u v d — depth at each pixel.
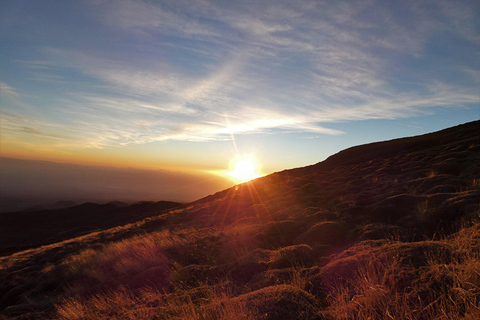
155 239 12.28
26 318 6.45
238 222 12.88
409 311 3.02
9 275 12.32
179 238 11.09
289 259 6.07
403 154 27.98
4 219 103.69
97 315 5.21
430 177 12.69
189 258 8.18
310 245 7.34
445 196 8.66
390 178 16.52
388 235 7.00
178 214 23.42
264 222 11.70
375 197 11.89
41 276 10.96
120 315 4.84
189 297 4.80
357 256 4.93
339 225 8.11
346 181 19.78
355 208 10.06
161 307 4.55
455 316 2.77
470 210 6.96
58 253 16.55
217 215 17.59
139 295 6.02
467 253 3.90
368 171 22.78
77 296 7.29
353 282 4.13
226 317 3.49
